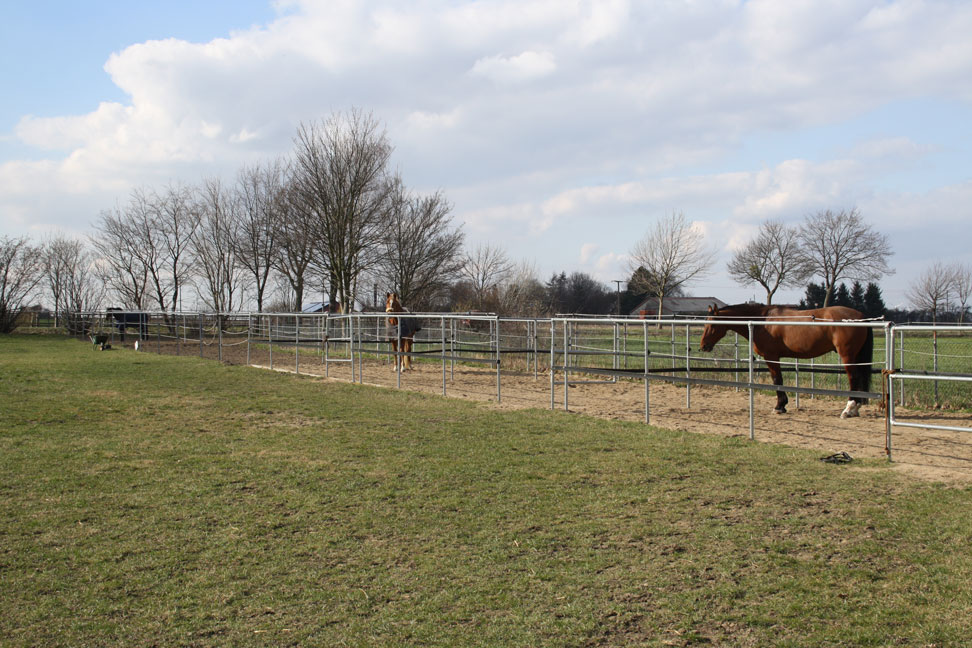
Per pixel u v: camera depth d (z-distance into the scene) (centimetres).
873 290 5656
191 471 635
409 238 3681
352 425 891
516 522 484
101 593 367
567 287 8088
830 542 437
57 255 4053
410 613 342
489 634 320
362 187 3412
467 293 4019
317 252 3544
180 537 454
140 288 4072
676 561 409
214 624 332
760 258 4359
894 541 436
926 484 570
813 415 982
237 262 4122
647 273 3584
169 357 2062
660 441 770
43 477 609
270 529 470
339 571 396
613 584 376
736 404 1101
